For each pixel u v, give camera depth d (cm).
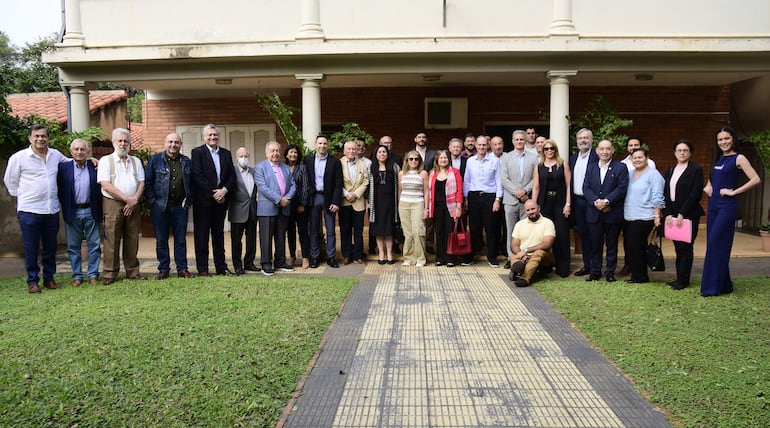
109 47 925
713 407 368
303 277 757
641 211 708
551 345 495
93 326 528
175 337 495
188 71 948
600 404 380
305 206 820
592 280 743
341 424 355
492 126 1213
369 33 915
